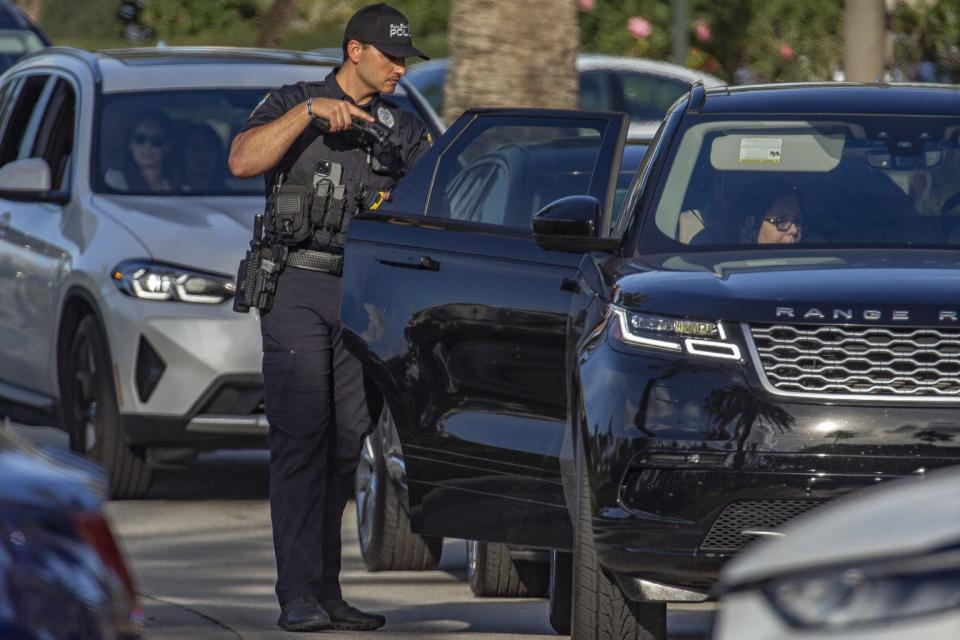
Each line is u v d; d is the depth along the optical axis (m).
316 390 26.89
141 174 39.97
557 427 24.89
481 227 26.34
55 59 43.59
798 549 13.11
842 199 25.64
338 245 27.00
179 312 36.84
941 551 12.32
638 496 21.89
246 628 26.89
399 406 26.52
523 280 25.56
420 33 94.00
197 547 34.09
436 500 26.55
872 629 12.21
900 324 21.45
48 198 40.28
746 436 21.42
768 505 21.50
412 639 26.23
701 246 24.86
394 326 26.55
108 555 13.91
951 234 25.20
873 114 26.98
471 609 29.16
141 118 40.62
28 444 15.07
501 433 25.56
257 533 35.56
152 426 36.94
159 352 36.81
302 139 27.16
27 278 40.56
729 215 25.44
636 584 21.98
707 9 89.94
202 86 41.41
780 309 21.70
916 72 91.88
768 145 26.34
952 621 11.97
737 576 13.12
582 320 24.06
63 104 42.06
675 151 26.41
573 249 24.77
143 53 43.47
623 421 21.95
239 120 40.78
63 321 39.06
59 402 39.62
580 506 22.77
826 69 92.44
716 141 26.48
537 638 26.28
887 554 12.49
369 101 27.72
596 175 26.70
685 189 25.83
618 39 88.94
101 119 40.66
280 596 26.88
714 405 21.59
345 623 27.02
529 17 43.78
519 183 28.03
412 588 31.22
